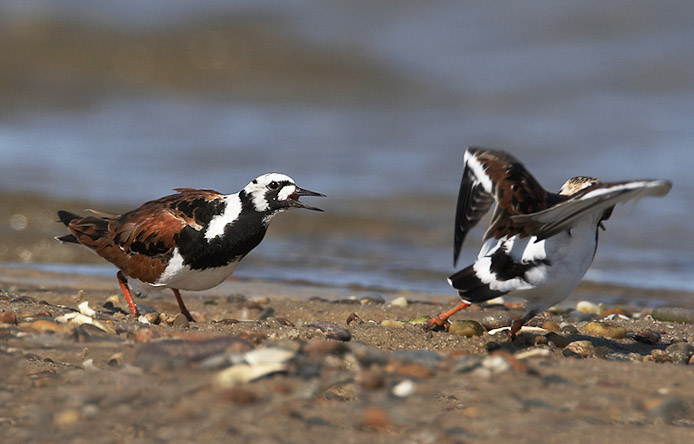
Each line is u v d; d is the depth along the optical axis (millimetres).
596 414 6648
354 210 19188
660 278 14633
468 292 8109
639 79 34000
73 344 7945
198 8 43438
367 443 5980
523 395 7008
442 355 7910
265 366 7133
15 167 22328
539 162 23422
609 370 7664
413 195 20500
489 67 37406
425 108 32844
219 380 6953
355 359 7582
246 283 13914
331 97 35938
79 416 6348
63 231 17016
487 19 42781
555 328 10141
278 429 6172
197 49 40281
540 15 41844
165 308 11469
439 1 45312
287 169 23000
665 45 37062
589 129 27438
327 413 6504
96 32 40781
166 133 28094
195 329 9203
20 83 36094
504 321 9898
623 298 13477
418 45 40688
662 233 17438
